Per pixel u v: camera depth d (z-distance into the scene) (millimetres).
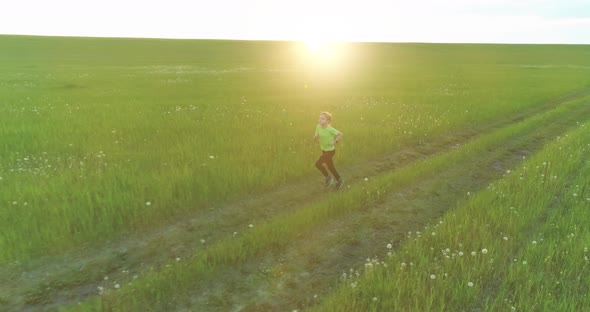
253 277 4781
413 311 3893
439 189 8000
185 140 10672
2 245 5059
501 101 19109
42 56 53031
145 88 24672
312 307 4223
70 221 5758
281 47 87250
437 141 12172
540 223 6023
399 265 4762
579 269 4668
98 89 23906
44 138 10484
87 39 84188
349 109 16766
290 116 14891
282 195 7652
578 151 9820
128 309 4102
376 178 8539
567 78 33094
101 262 5098
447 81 31234
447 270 4602
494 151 10891
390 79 33375
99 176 7395
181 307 4184
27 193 6512
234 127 12477
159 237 5824
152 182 7250
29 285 4531
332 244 5664
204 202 6965
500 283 4496
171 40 93000
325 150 7754
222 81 29781
